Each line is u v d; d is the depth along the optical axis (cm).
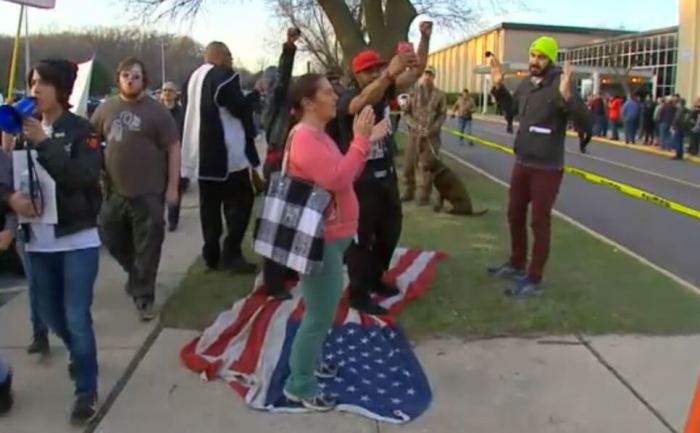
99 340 487
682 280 636
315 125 363
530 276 583
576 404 396
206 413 385
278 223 356
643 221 1002
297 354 383
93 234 379
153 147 532
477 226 877
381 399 399
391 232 546
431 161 964
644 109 2577
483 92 6044
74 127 368
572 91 543
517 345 480
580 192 1297
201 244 782
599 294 581
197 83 615
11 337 495
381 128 375
